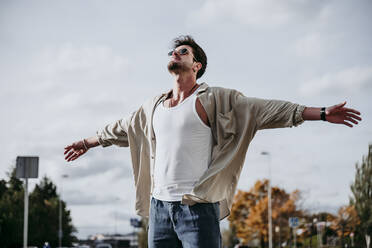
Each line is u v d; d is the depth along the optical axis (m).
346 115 3.03
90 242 96.50
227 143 3.26
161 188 3.30
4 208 36.00
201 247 3.12
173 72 3.39
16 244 35.97
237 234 53.81
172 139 3.29
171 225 3.27
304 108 3.11
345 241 41.66
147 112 3.57
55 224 52.91
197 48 3.46
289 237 50.59
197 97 3.31
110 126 3.93
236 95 3.33
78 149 4.10
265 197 52.28
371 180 34.03
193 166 3.23
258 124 3.23
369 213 34.25
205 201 3.11
